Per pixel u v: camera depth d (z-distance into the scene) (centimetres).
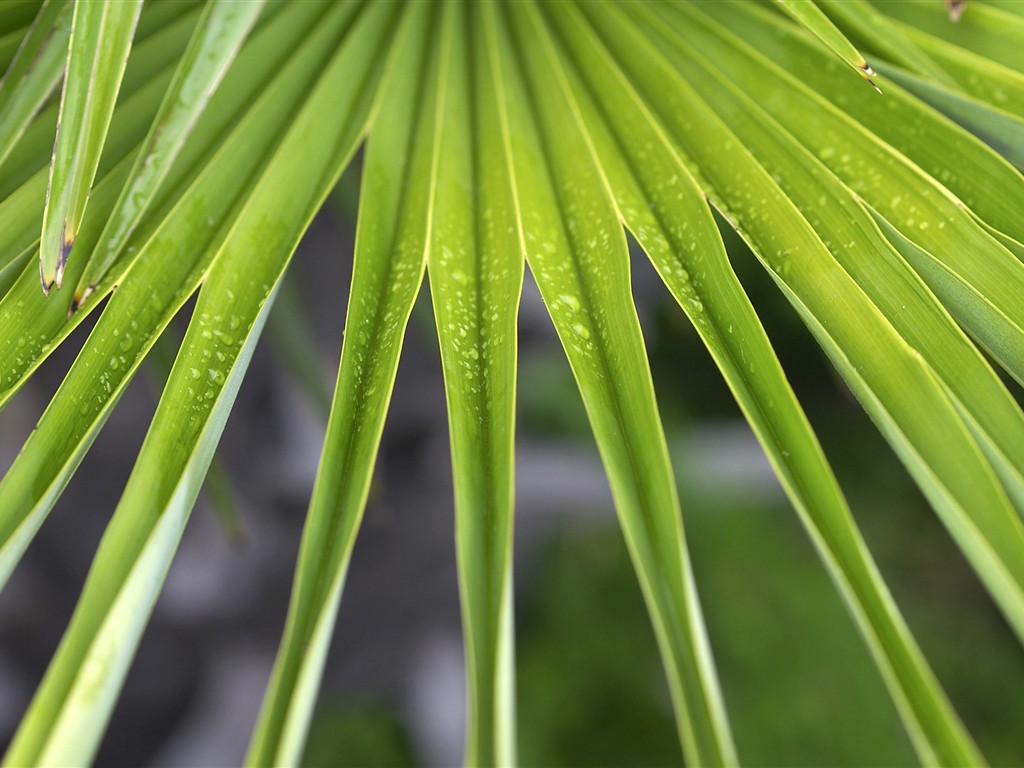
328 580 45
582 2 59
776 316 129
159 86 56
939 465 47
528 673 150
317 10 58
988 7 58
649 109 57
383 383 47
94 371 49
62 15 51
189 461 46
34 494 47
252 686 115
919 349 50
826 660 148
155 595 45
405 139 56
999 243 52
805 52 58
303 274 105
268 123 55
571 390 139
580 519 159
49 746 42
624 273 51
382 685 120
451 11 59
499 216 54
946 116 57
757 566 155
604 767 144
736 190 54
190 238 51
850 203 53
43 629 109
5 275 52
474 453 47
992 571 44
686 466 139
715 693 44
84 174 48
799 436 47
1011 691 149
